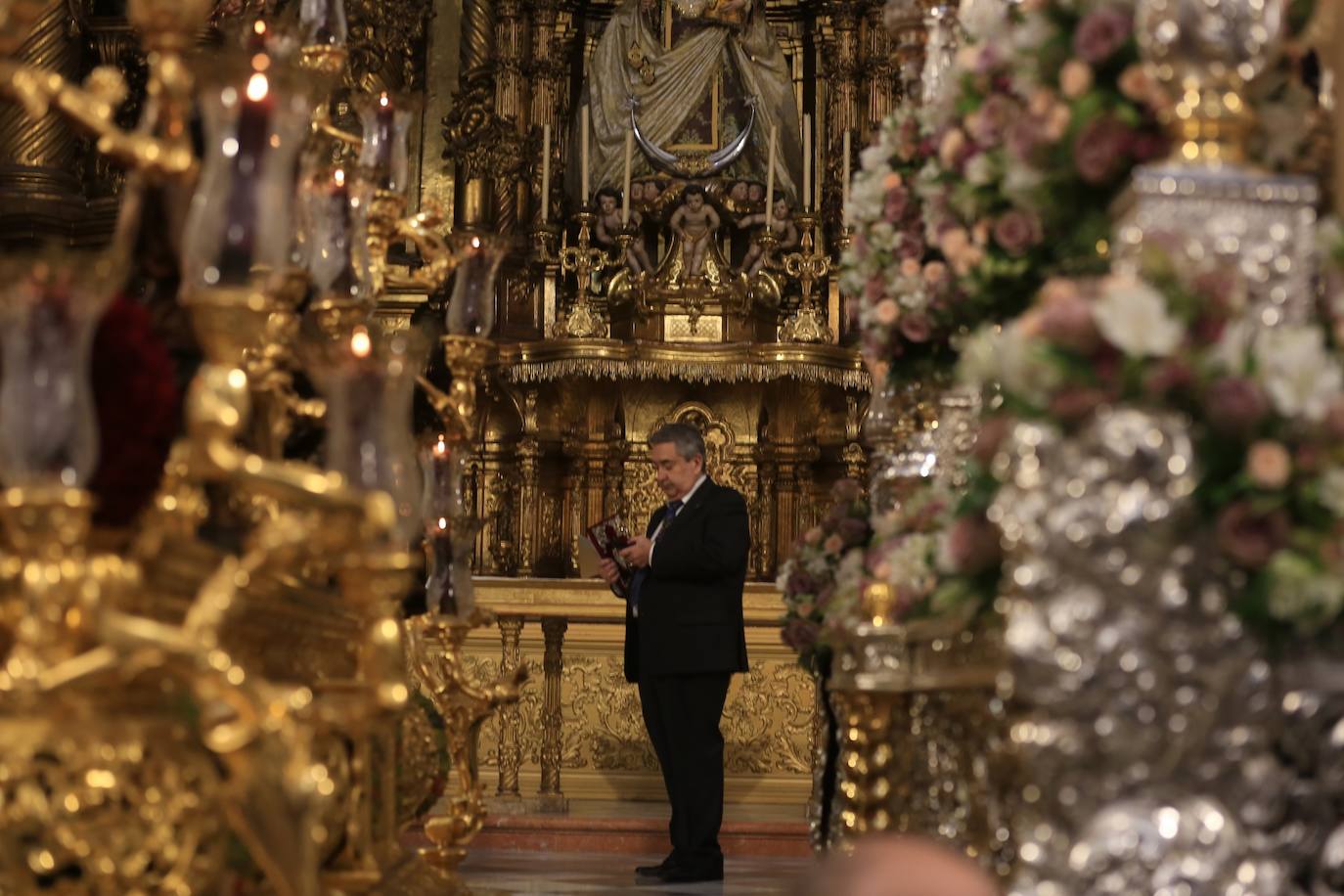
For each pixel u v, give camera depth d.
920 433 4.73
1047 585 2.94
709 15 12.49
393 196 5.42
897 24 5.07
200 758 3.08
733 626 8.45
